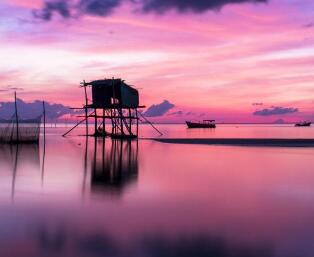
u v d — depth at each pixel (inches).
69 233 419.2
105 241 393.1
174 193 661.9
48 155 1437.0
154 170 994.1
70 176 877.8
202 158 1330.0
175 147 1894.7
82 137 3014.3
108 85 2733.8
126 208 539.8
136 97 2950.3
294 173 933.2
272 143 2151.8
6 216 491.8
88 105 2810.0
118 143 2225.6
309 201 597.0
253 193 667.4
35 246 377.1
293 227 445.7
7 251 363.6
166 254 356.8
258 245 381.1
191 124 7578.7
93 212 515.2
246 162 1194.0
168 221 470.6
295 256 351.9
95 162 1197.1
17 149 1700.3
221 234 417.1
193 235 413.4
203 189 704.4
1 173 930.7
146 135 3678.6
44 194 647.8
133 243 386.9
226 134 3986.2
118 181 799.7
